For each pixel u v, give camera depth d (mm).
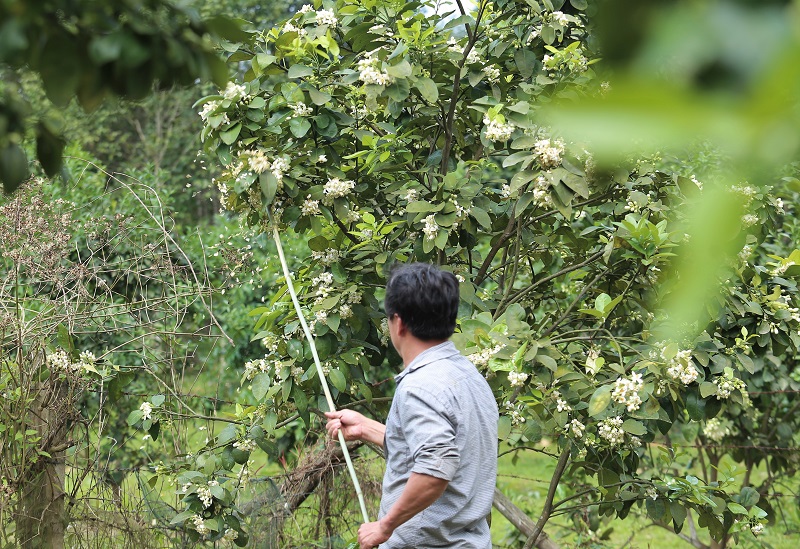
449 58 3250
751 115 345
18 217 3143
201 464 3078
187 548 3248
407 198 3125
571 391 3043
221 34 1211
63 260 3646
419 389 2080
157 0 1163
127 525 3188
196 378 3744
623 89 355
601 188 2889
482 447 2133
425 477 1994
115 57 1084
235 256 3805
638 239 2887
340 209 3049
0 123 1229
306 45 2979
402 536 2100
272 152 2951
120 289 4574
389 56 2916
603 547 4137
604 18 379
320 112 3047
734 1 356
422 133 3525
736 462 4734
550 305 4395
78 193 5297
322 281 3121
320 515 3736
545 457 7109
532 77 3328
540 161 2707
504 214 3539
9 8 1025
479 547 2117
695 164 3307
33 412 3076
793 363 4789
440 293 2148
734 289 3182
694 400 3127
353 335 3221
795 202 4602
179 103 11680
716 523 3203
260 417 3176
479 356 2797
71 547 3152
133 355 4414
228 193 3148
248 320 5398
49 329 3174
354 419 2496
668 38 361
